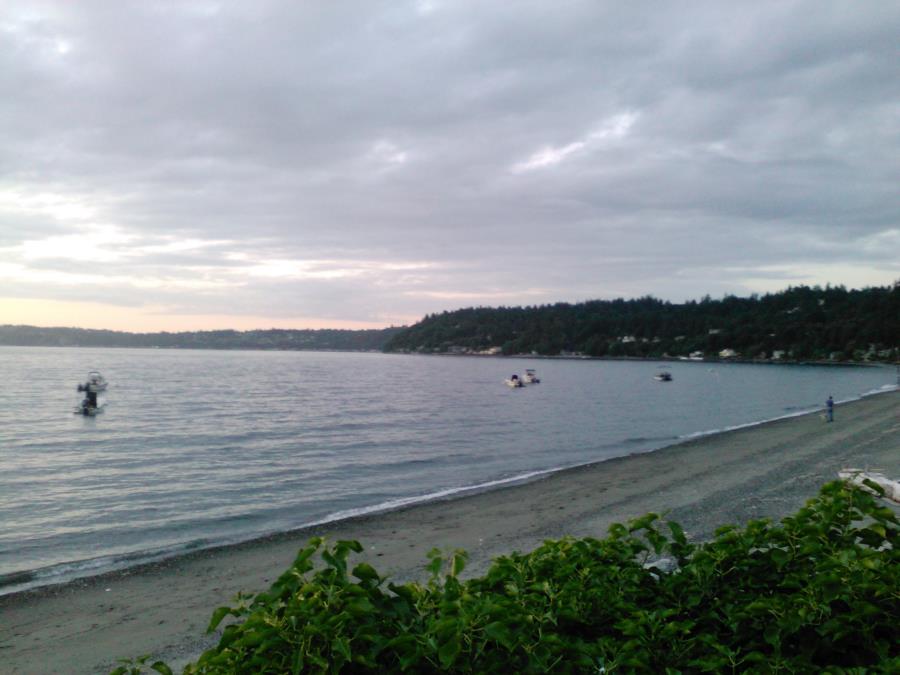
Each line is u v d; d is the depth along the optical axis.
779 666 2.86
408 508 16.50
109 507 17.28
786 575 3.37
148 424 36.06
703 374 118.69
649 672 2.90
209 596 10.02
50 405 46.91
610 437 33.38
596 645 2.97
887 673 2.64
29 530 14.95
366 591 2.79
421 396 61.94
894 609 3.04
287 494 19.14
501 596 3.00
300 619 2.60
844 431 28.20
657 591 3.51
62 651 8.02
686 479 18.61
